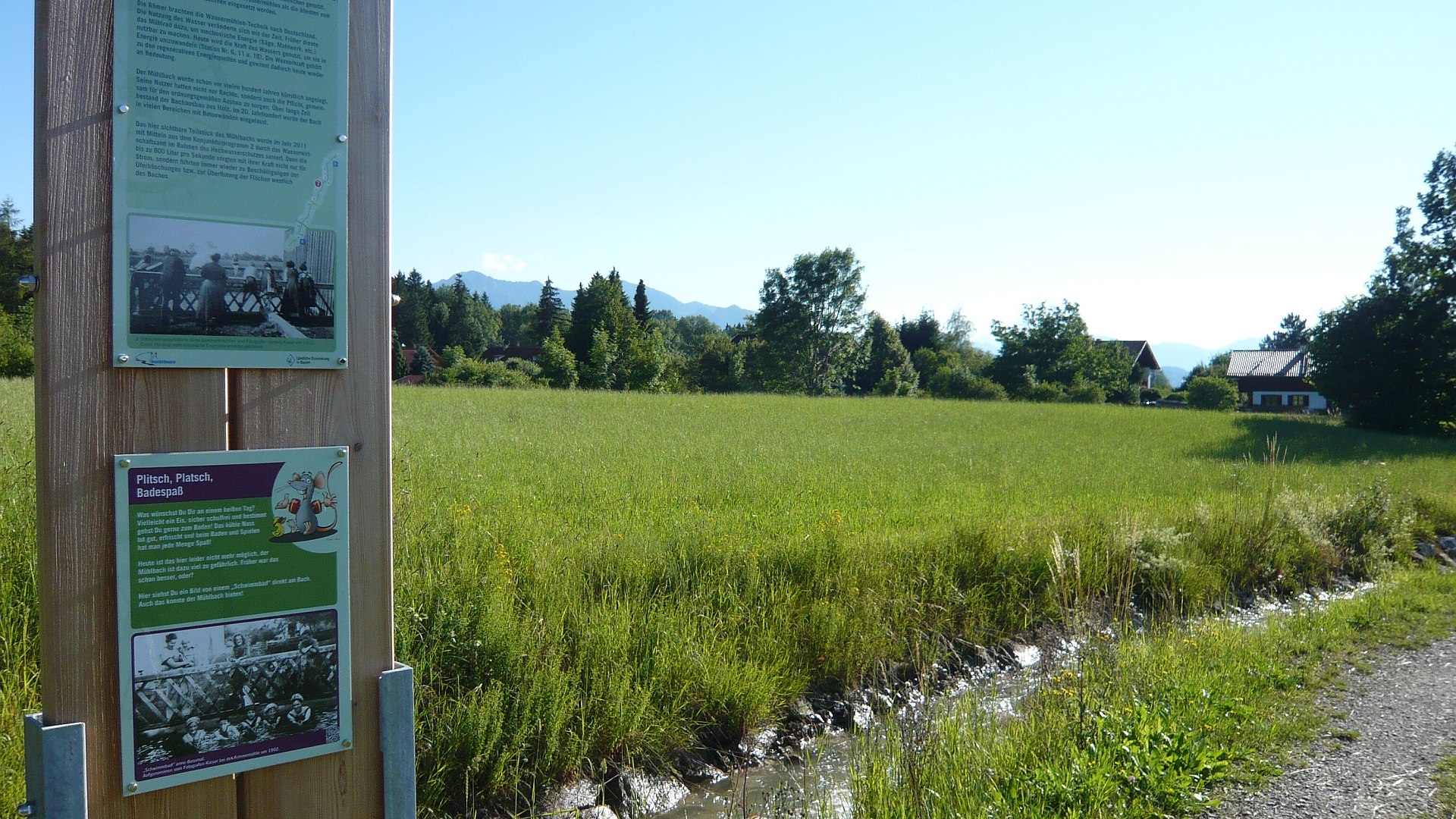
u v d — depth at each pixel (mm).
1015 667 7562
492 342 125938
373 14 2412
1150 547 9734
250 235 2232
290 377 2318
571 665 5840
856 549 8383
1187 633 7418
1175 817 4449
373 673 2467
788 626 6965
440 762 4848
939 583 8172
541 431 21266
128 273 2090
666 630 6203
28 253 55812
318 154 2318
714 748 5832
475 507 9406
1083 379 76250
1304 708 5930
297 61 2281
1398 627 7992
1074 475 16859
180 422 2174
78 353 2049
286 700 2318
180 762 2184
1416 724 5688
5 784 3830
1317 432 32812
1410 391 36844
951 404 45219
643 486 12242
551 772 5207
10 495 5938
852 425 29375
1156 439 27797
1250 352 90438
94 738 2094
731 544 8266
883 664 6859
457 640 5484
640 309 106500
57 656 2045
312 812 2391
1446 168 37031
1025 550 9062
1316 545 11016
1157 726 5090
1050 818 4273
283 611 2303
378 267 2439
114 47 2064
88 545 2074
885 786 4539
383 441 2465
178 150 2141
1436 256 36969
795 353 88750
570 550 7598
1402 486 15242
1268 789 4754
